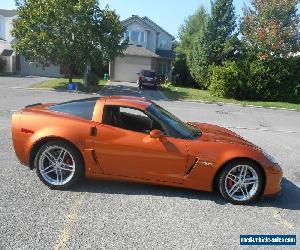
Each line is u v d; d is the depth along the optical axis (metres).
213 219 4.35
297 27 25.72
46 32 22.12
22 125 4.98
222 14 30.47
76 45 22.52
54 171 4.96
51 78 32.12
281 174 4.96
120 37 24.52
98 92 22.88
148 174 4.90
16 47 22.89
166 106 17.30
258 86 25.25
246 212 4.64
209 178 4.86
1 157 6.21
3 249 3.39
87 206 4.45
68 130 4.84
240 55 28.48
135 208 4.48
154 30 42.47
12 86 22.20
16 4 23.20
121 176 4.96
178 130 5.00
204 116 14.58
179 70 38.75
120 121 4.95
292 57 25.70
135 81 39.72
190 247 3.66
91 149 4.86
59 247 3.49
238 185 4.86
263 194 4.89
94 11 22.92
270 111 19.39
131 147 4.82
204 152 4.80
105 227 3.95
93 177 5.03
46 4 21.84
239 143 5.02
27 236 3.65
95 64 23.86
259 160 4.79
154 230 3.96
